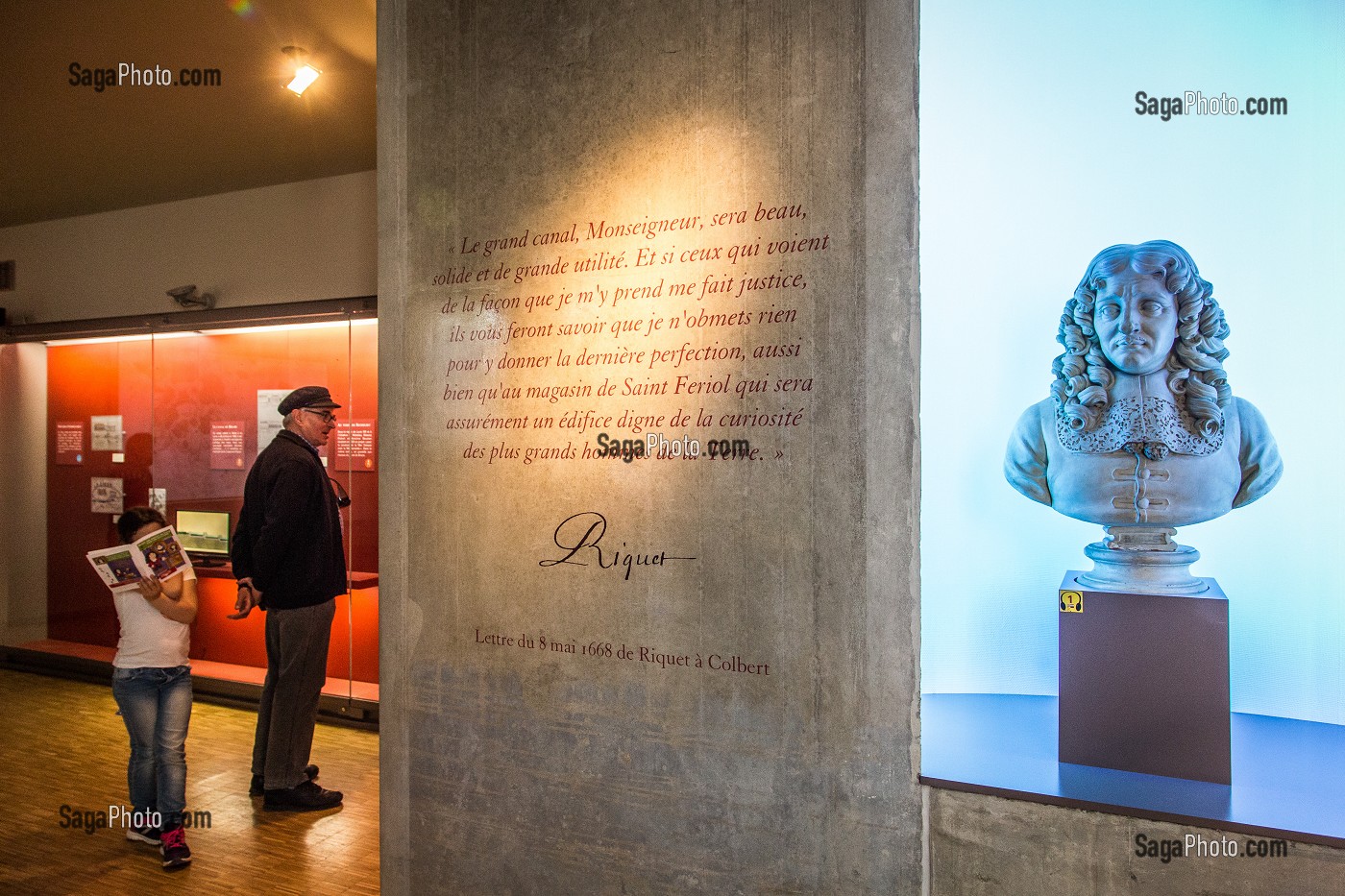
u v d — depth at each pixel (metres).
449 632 2.86
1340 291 1.97
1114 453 2.07
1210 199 2.07
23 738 4.98
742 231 2.43
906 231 2.24
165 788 3.40
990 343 2.23
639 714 2.57
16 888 3.21
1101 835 2.04
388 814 2.96
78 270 6.46
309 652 3.96
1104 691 2.14
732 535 2.44
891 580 2.26
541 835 2.71
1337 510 2.00
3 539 6.69
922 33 2.27
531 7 2.72
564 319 2.68
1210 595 2.06
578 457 2.65
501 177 2.78
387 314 2.97
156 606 3.45
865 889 2.29
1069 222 2.17
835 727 2.32
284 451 3.98
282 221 5.70
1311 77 1.99
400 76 2.94
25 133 4.75
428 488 2.89
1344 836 1.85
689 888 2.50
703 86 2.48
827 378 2.32
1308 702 2.05
